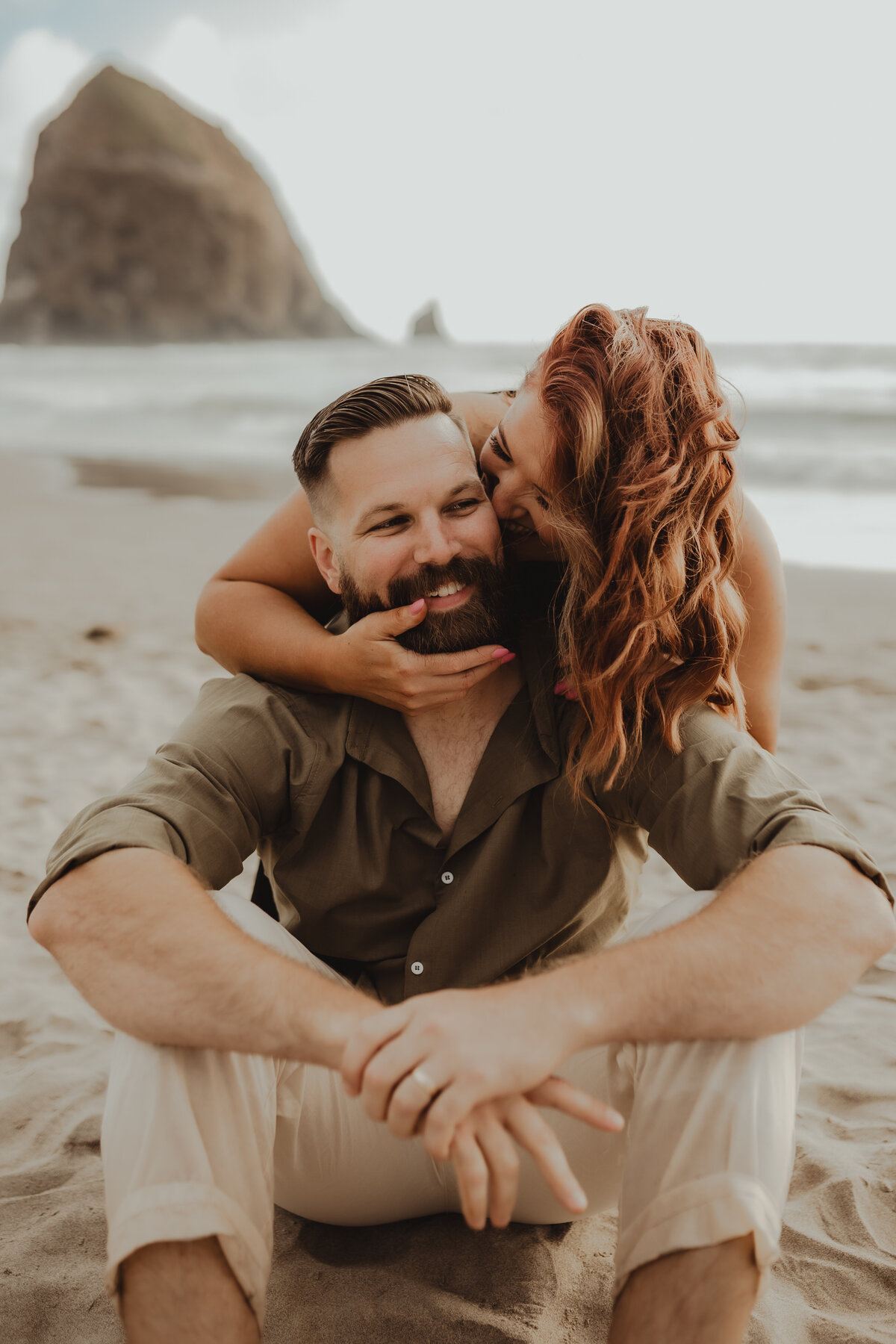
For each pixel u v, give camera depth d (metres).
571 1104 1.27
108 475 13.07
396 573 1.60
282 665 1.71
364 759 1.62
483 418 2.04
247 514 9.94
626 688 1.57
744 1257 1.24
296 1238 1.76
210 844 1.54
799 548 8.25
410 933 1.67
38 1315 1.59
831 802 3.56
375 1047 1.25
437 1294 1.61
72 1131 2.07
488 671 1.59
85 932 1.34
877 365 31.23
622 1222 1.34
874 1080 2.18
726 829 1.49
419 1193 1.66
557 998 1.28
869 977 2.60
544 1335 1.53
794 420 16.00
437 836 1.63
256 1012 1.28
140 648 5.64
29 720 4.56
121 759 4.11
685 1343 1.23
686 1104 1.30
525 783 1.60
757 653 1.93
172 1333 1.22
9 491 11.69
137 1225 1.23
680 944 1.31
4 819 3.56
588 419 1.55
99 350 75.56
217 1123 1.30
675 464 1.54
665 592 1.53
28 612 6.41
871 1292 1.62
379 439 1.58
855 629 5.88
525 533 1.77
